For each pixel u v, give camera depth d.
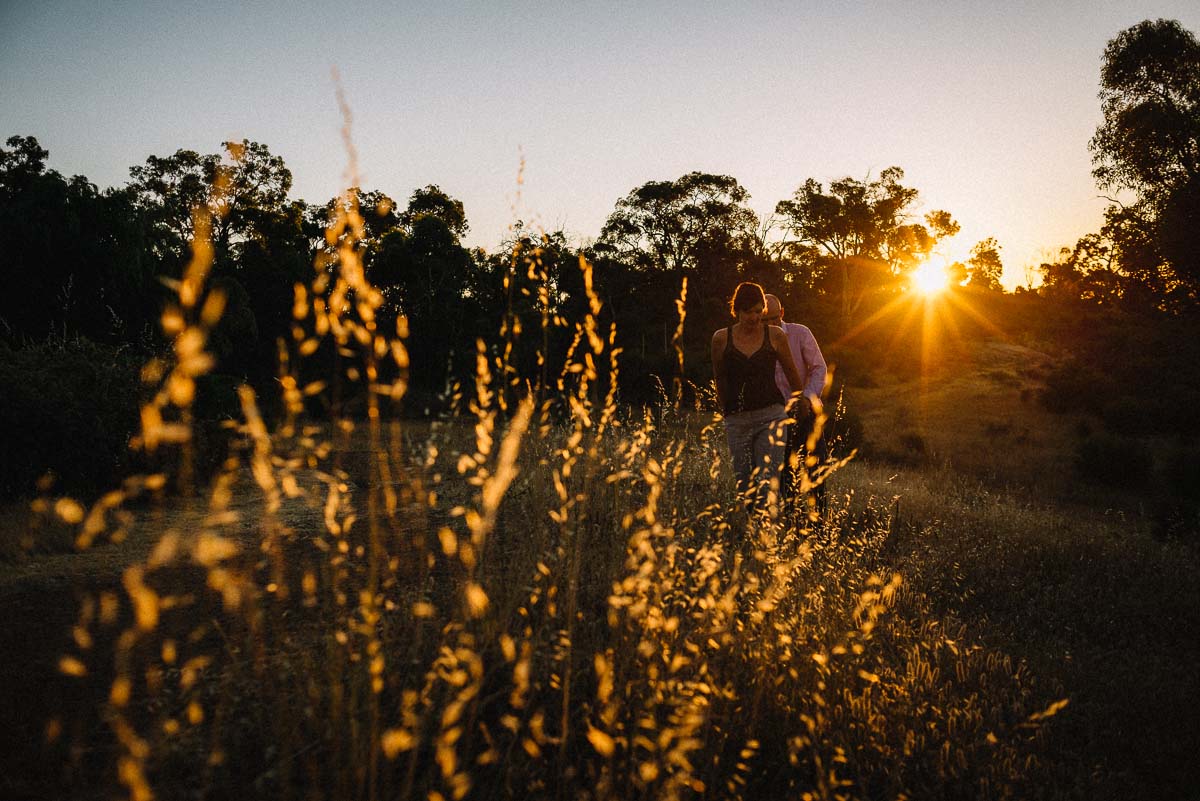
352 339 1.44
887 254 65.25
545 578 2.71
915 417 33.69
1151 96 36.66
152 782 1.78
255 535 4.31
